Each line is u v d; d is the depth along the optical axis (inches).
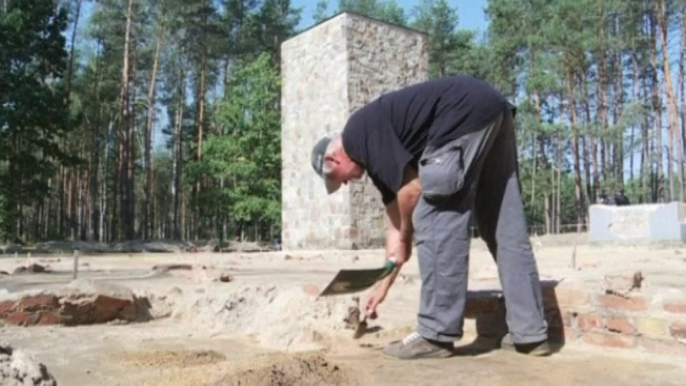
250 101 1158.3
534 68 1483.8
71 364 127.6
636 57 1600.6
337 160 137.7
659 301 131.3
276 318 171.5
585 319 144.0
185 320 195.0
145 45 1582.2
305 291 185.6
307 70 698.2
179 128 1621.6
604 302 140.4
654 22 1518.2
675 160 1427.2
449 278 130.7
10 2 1091.9
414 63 698.2
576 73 1464.1
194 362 130.0
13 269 422.6
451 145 127.3
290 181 716.7
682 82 1498.5
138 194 2074.3
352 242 629.9
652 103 1555.1
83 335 168.9
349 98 645.3
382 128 130.9
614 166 1651.1
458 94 128.9
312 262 501.7
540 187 1753.2
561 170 1814.7
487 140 130.7
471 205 132.6
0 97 1035.3
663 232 723.4
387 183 133.1
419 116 129.2
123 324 193.0
